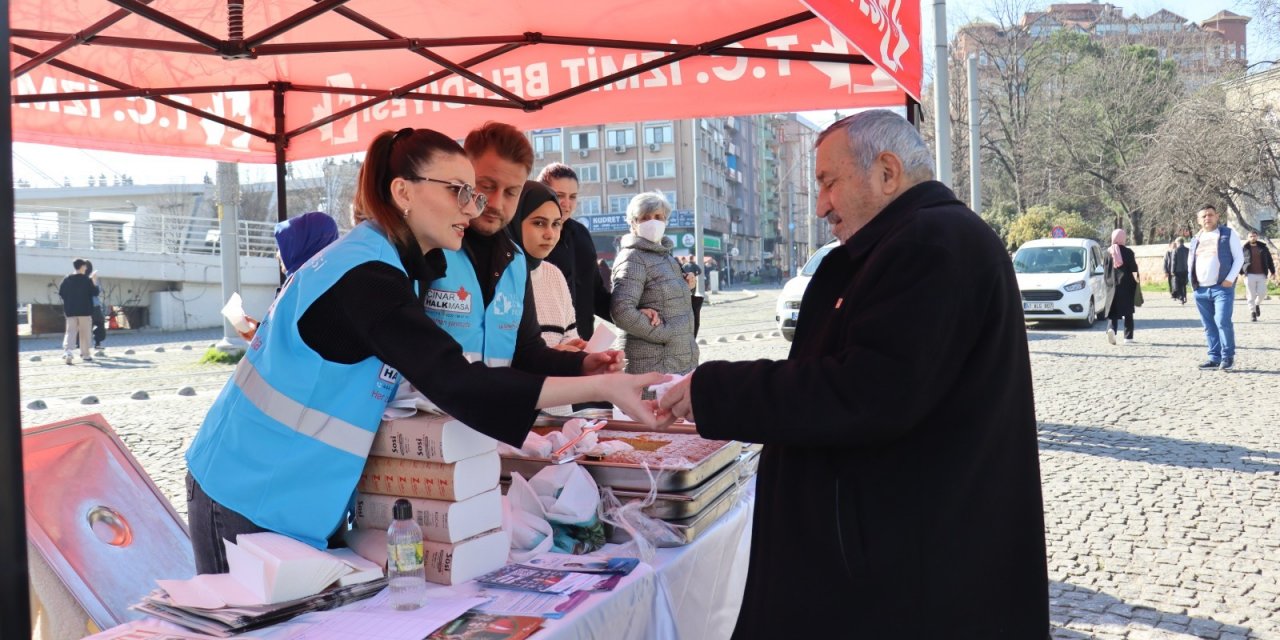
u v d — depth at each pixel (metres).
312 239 2.50
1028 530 1.85
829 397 1.73
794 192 112.25
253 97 4.76
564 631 1.68
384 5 3.57
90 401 11.21
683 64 4.13
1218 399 9.41
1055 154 46.62
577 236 4.49
